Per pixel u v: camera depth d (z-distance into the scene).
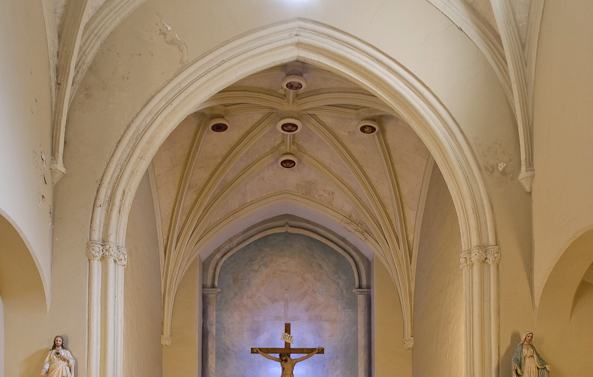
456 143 8.02
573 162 6.85
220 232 12.77
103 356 7.25
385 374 12.38
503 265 7.64
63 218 7.52
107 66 7.95
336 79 10.37
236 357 13.42
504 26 7.88
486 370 7.43
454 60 8.19
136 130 7.82
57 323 7.25
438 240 10.50
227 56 8.12
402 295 12.33
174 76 8.01
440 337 10.14
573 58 6.87
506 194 7.85
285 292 13.73
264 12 8.25
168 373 12.23
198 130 11.16
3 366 7.12
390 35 8.26
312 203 12.88
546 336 7.49
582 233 6.67
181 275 12.39
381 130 11.31
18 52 6.59
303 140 11.91
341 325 13.55
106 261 7.46
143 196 10.58
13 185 6.35
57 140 7.54
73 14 7.70
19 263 6.95
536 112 7.78
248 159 12.05
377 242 12.56
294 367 13.44
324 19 8.27
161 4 8.15
